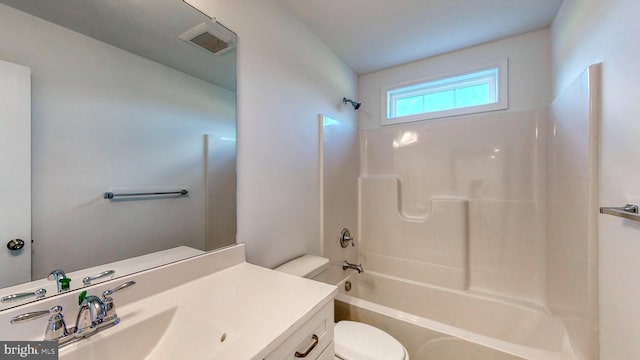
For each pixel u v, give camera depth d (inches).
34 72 27.4
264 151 55.1
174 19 40.4
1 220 25.5
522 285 72.9
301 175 66.2
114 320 28.5
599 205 40.7
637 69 31.4
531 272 72.0
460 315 74.8
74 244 30.3
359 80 101.4
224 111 47.3
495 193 76.8
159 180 38.5
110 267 33.1
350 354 47.4
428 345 54.2
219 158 46.5
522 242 73.3
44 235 28.0
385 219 91.5
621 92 35.1
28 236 27.0
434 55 86.1
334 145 80.2
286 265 58.9
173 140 40.2
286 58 61.6
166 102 39.5
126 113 35.1
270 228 56.4
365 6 61.4
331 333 36.5
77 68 30.6
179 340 29.8
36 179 27.5
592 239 41.7
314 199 71.4
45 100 28.1
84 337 26.1
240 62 50.1
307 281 39.9
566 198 53.8
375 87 98.4
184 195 41.6
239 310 31.4
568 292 52.2
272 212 57.0
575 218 48.6
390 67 94.4
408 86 91.9
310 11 63.1
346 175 87.7
